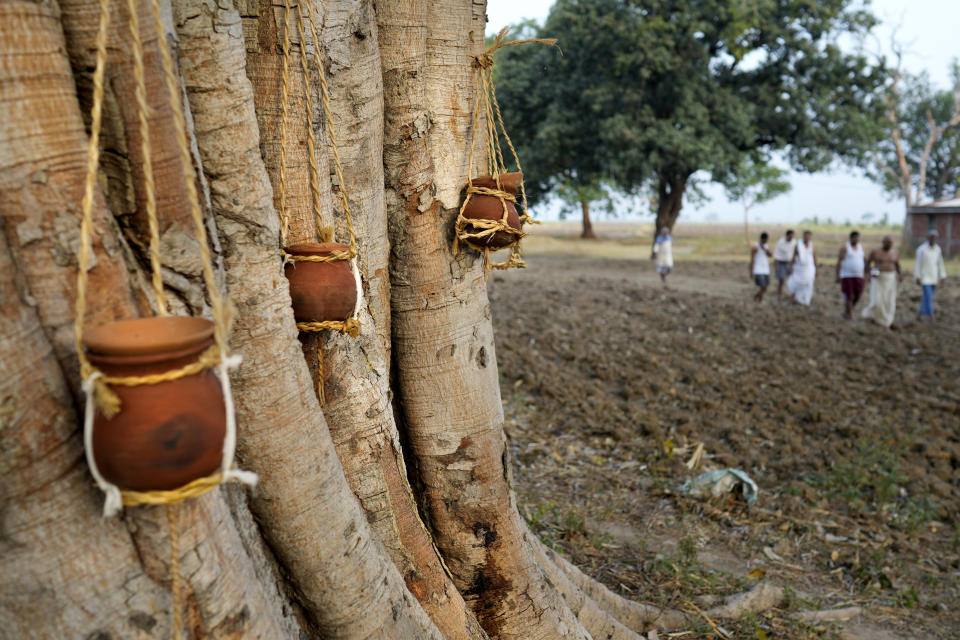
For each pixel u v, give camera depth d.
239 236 2.10
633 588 4.88
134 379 1.31
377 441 2.77
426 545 2.98
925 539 5.87
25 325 1.42
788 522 6.01
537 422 8.21
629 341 12.09
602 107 27.55
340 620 2.30
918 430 8.07
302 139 2.51
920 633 4.53
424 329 3.24
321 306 2.28
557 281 19.50
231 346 2.07
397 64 3.00
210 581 1.66
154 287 1.64
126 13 1.68
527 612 3.46
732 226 62.19
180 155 1.81
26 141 1.45
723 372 10.36
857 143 29.30
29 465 1.41
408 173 3.10
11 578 1.44
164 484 1.34
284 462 2.13
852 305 14.45
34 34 1.47
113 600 1.53
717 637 4.37
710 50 28.69
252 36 2.40
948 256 29.94
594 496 6.40
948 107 47.41
